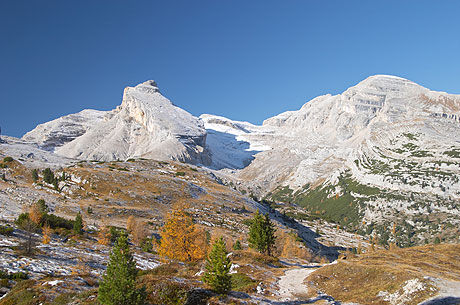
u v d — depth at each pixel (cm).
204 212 15600
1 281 4081
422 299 4209
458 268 6238
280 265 6600
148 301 3350
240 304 3550
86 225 9938
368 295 4662
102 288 3019
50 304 3384
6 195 12106
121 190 15588
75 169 16838
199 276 4556
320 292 4762
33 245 5738
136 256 6381
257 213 8131
